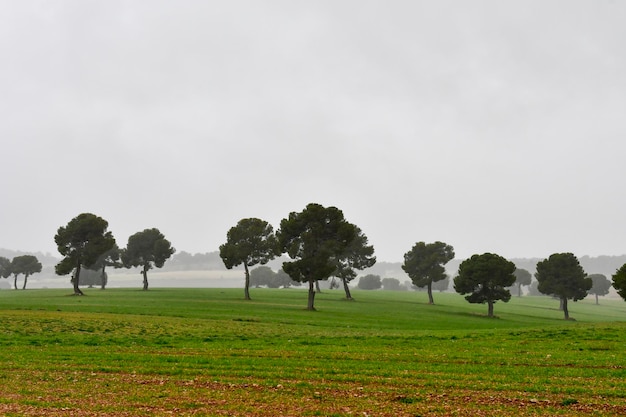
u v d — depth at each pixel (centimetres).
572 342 3841
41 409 1675
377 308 9350
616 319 11062
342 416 1602
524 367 2569
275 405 1744
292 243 8656
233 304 8294
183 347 3422
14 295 10925
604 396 1881
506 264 9619
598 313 12962
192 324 4981
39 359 2738
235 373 2339
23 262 16938
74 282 10394
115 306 6800
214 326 4906
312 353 3083
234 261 10188
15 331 3978
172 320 5253
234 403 1772
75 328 4288
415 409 1691
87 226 10525
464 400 1817
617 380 2203
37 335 3856
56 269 10431
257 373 2338
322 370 2425
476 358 2902
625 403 1767
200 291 12719
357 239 11819
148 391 1962
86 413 1630
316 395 1895
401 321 6756
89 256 10425
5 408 1681
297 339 4088
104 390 1978
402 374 2322
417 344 3741
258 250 10269
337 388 2020
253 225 10425
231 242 10312
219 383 2120
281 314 6775
